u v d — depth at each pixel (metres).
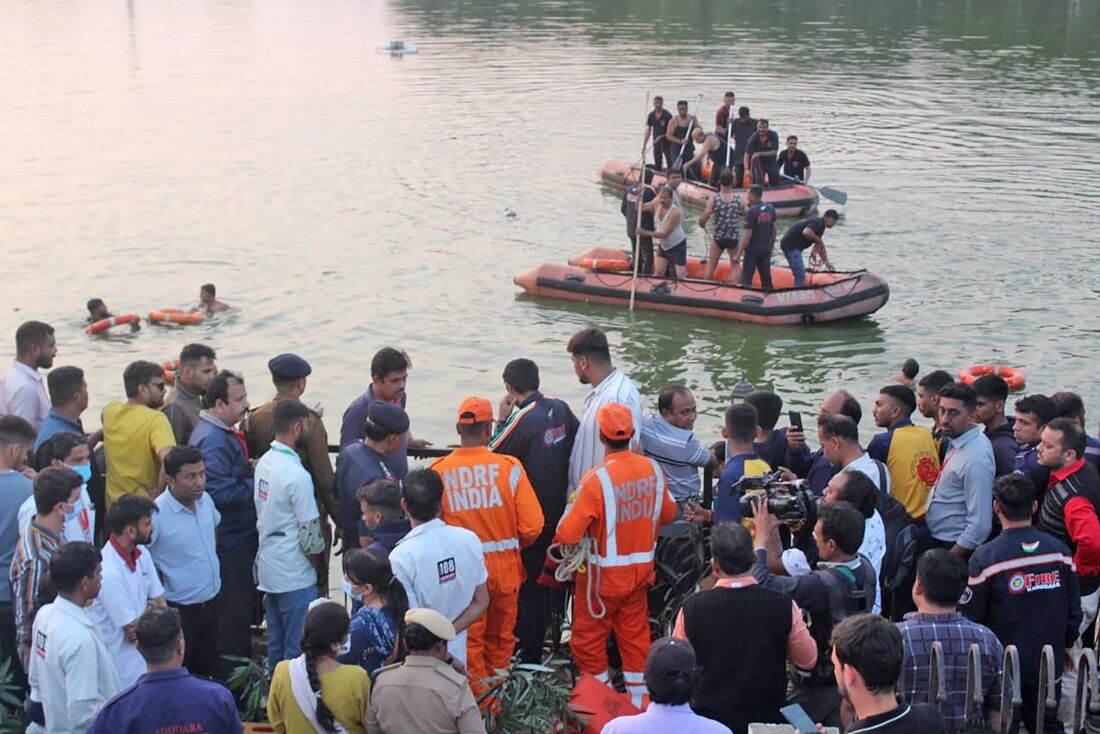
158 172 28.61
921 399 7.68
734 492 6.24
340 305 19.30
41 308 19.19
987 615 5.91
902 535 6.19
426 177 27.95
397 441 6.45
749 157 25.30
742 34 52.34
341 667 4.96
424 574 5.54
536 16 61.22
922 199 25.25
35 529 5.82
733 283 19.36
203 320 18.56
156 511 6.08
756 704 5.11
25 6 71.56
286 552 6.45
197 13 68.06
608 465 6.11
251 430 7.03
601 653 6.40
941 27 53.78
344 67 45.56
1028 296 19.16
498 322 18.61
